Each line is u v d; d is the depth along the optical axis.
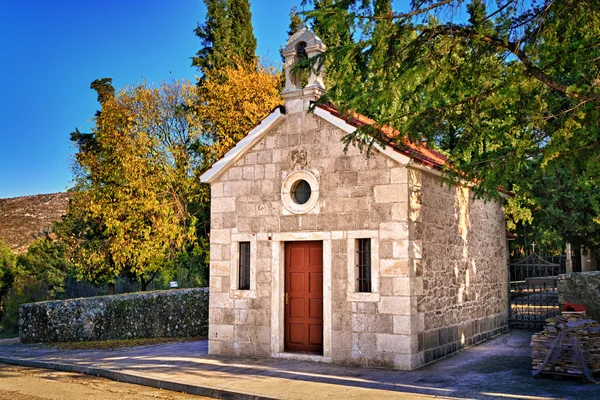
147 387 11.27
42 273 31.30
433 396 9.23
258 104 25.72
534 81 8.88
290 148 13.37
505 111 10.26
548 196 18.12
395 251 11.84
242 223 13.88
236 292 13.80
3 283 31.12
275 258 13.30
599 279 13.12
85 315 19.75
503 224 17.81
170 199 26.05
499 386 9.77
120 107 26.05
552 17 9.07
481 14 9.23
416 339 11.75
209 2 30.52
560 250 22.45
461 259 14.34
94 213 24.98
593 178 9.48
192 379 11.16
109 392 10.75
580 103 8.67
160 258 24.77
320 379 10.80
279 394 9.65
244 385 10.46
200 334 18.34
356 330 12.14
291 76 13.49
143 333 18.92
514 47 9.25
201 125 26.44
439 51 9.51
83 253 25.84
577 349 9.91
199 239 26.67
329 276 12.55
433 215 12.98
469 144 10.02
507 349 13.85
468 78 9.84
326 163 12.84
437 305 12.80
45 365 14.38
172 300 18.77
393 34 9.36
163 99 27.28
